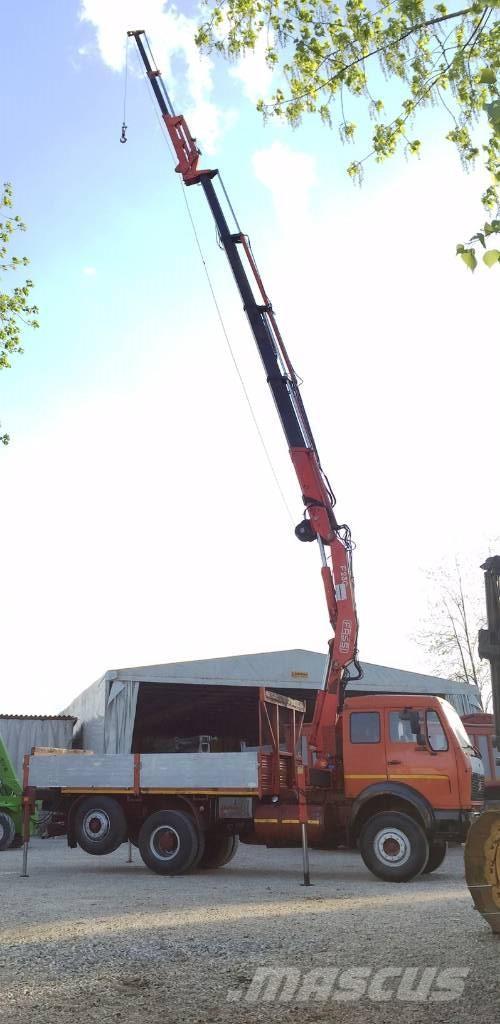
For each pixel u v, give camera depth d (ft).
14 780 63.10
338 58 32.42
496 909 23.98
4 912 29.55
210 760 43.42
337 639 47.47
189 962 21.11
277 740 44.37
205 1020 16.63
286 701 46.37
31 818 48.21
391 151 33.09
